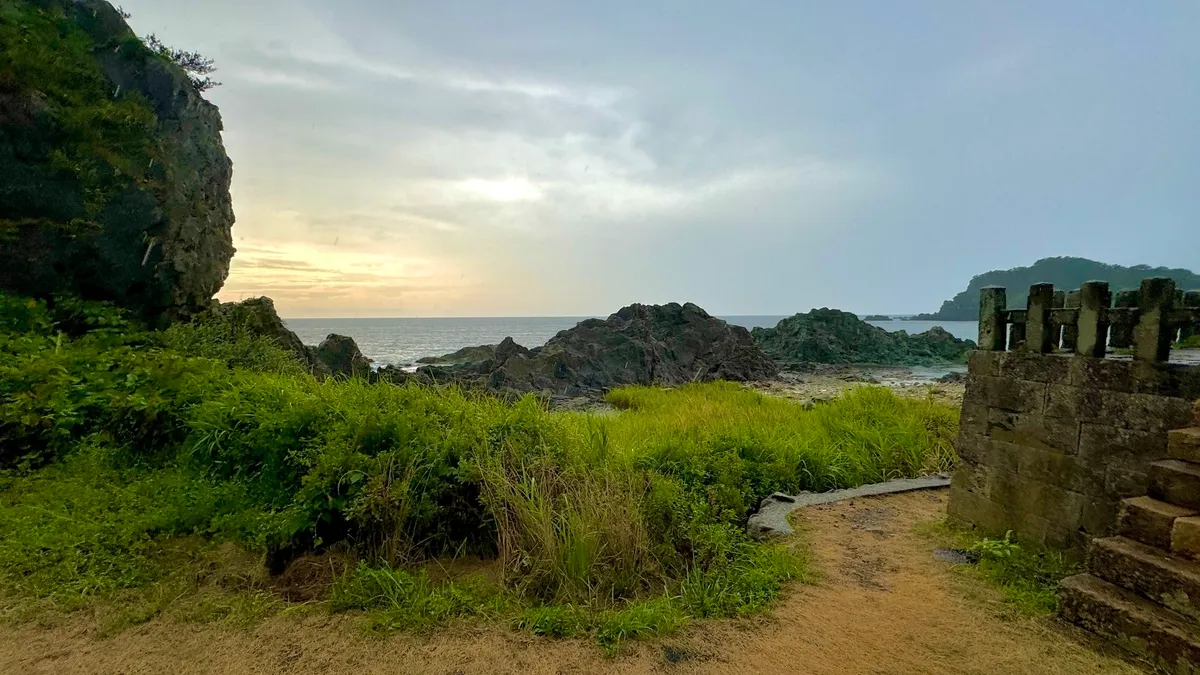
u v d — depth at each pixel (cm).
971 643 396
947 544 589
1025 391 566
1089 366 509
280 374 899
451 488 573
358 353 1767
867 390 1340
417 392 700
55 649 352
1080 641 396
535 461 621
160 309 1151
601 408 1973
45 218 982
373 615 409
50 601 394
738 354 3556
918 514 696
